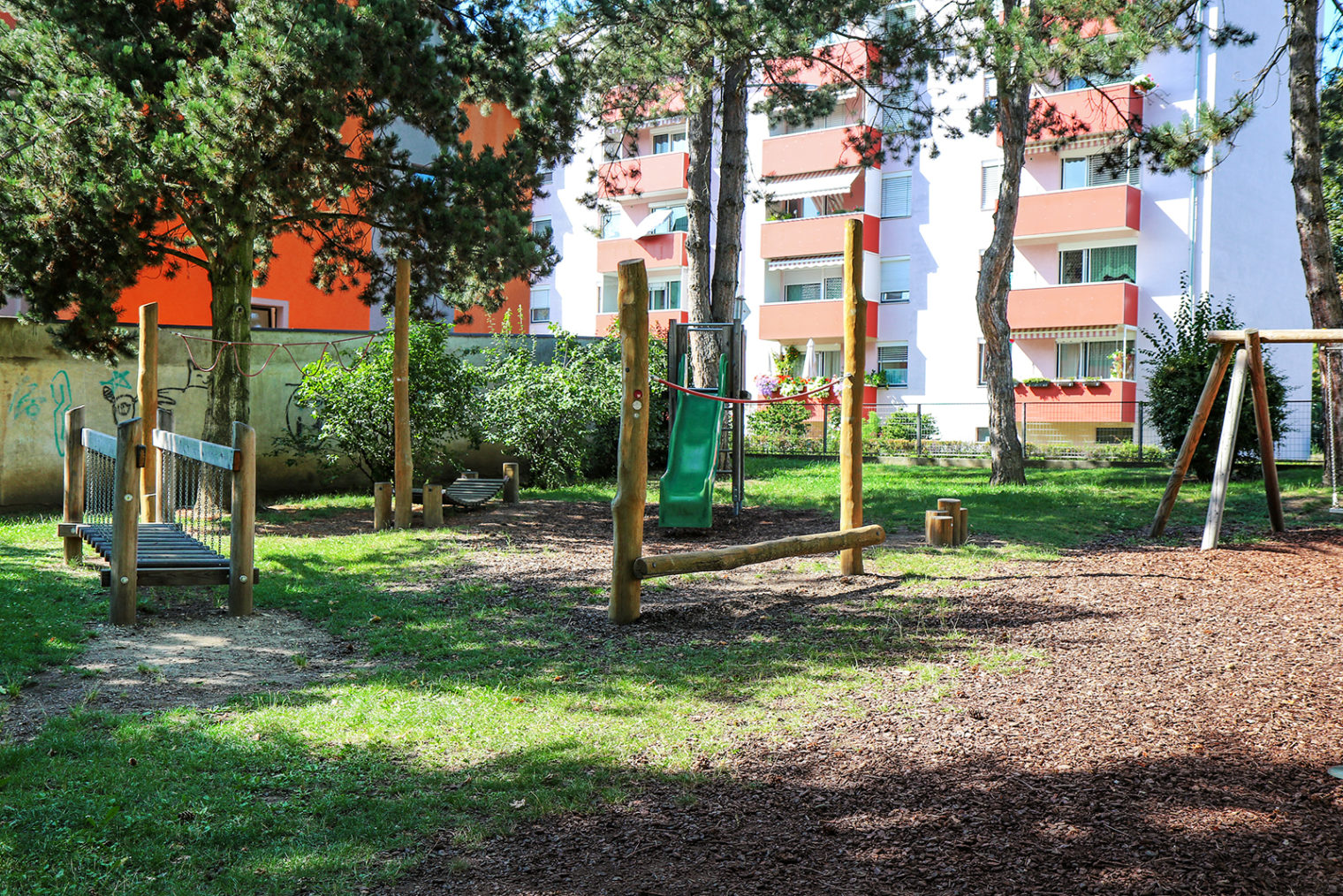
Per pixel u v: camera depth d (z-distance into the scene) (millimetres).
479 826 4094
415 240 15188
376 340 16047
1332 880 3447
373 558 10844
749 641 7137
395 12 13086
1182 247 27641
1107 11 15406
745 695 5859
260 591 9000
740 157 19797
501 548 11438
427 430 15852
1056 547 10844
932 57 17031
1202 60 27016
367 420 15500
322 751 4984
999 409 17344
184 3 13664
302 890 3586
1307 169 15070
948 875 3562
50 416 16312
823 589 8875
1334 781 4293
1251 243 28812
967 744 4863
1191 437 11500
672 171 36469
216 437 14391
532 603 8625
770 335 33812
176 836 3982
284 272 23000
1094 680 5863
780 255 33844
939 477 19109
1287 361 30125
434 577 9852
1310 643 6570
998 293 17328
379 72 12906
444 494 14414
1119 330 28312
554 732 5258
